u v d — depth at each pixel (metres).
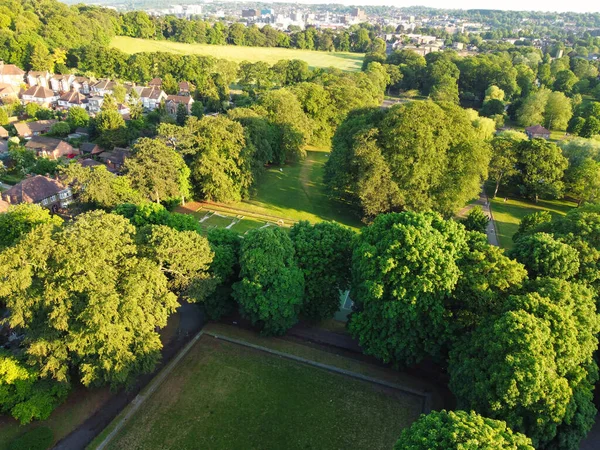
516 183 98.94
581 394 34.56
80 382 42.16
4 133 118.62
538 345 32.69
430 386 44.00
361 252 44.50
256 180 93.00
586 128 139.38
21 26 198.88
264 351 48.09
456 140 76.50
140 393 41.88
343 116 132.50
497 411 32.38
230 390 42.97
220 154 85.12
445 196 76.00
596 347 37.09
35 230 39.88
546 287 39.16
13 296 37.25
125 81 199.00
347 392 43.28
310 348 48.81
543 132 142.88
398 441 28.89
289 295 45.94
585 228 49.94
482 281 40.34
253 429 38.97
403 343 41.69
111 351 37.16
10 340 46.59
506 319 34.47
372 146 77.06
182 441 37.50
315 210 89.62
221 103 167.88
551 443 33.00
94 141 122.12
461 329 41.03
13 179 96.31
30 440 35.53
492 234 81.50
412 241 41.41
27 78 176.75
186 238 44.62
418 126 74.94
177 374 44.59
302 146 117.31
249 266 45.66
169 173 77.31
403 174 75.75
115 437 37.47
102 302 35.97
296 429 39.16
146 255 43.41
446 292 40.50
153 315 40.06
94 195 66.31
